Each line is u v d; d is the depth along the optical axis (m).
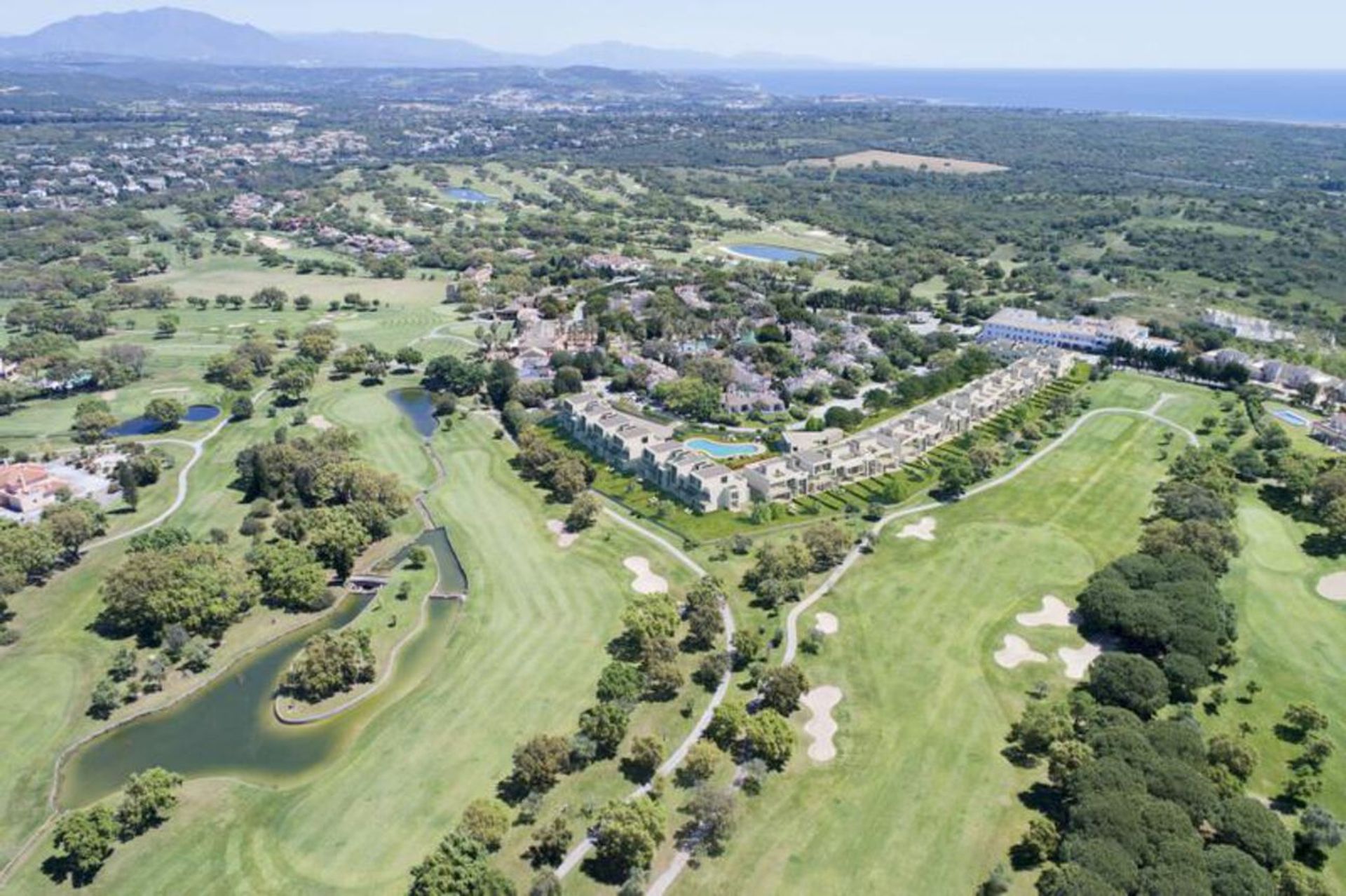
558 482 194.00
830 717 125.50
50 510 177.88
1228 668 134.00
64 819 105.44
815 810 109.06
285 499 191.25
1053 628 144.12
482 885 94.94
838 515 184.25
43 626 150.62
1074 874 89.88
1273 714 124.00
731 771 115.50
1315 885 91.19
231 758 122.06
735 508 188.38
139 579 145.50
